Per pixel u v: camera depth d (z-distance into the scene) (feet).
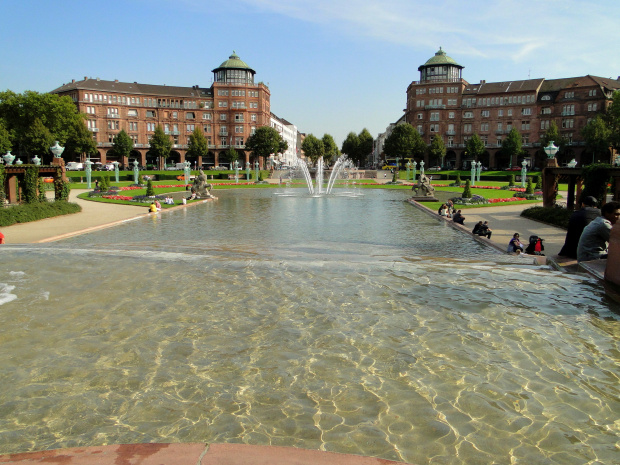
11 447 14.24
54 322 24.95
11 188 114.93
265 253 44.65
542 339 22.56
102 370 19.52
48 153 282.77
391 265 36.55
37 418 15.93
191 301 28.32
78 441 14.52
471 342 22.25
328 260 38.55
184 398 17.22
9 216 82.43
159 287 31.19
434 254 55.11
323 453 11.98
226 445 12.33
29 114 275.59
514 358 20.57
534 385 18.20
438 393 17.58
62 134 287.89
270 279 32.99
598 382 18.44
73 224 84.69
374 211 115.85
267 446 12.31
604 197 77.71
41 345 22.03
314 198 162.30
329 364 20.02
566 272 34.27
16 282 32.37
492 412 16.28
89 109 342.85
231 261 37.93
